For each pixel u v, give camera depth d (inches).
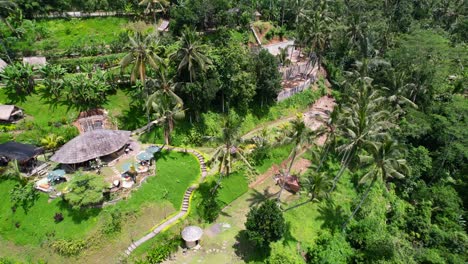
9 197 1904.5
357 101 2586.1
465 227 2474.2
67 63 2765.7
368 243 2050.9
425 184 2755.9
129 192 1940.2
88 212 1793.8
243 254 1883.6
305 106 3427.7
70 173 2036.2
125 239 1798.7
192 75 2410.2
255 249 1910.7
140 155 2123.5
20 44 2913.4
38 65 2546.8
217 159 2142.0
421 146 2866.6
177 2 3595.0
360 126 1943.9
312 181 2031.3
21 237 1763.0
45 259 1679.4
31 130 2301.9
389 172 1787.6
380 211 2405.3
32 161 2110.0
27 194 1873.8
